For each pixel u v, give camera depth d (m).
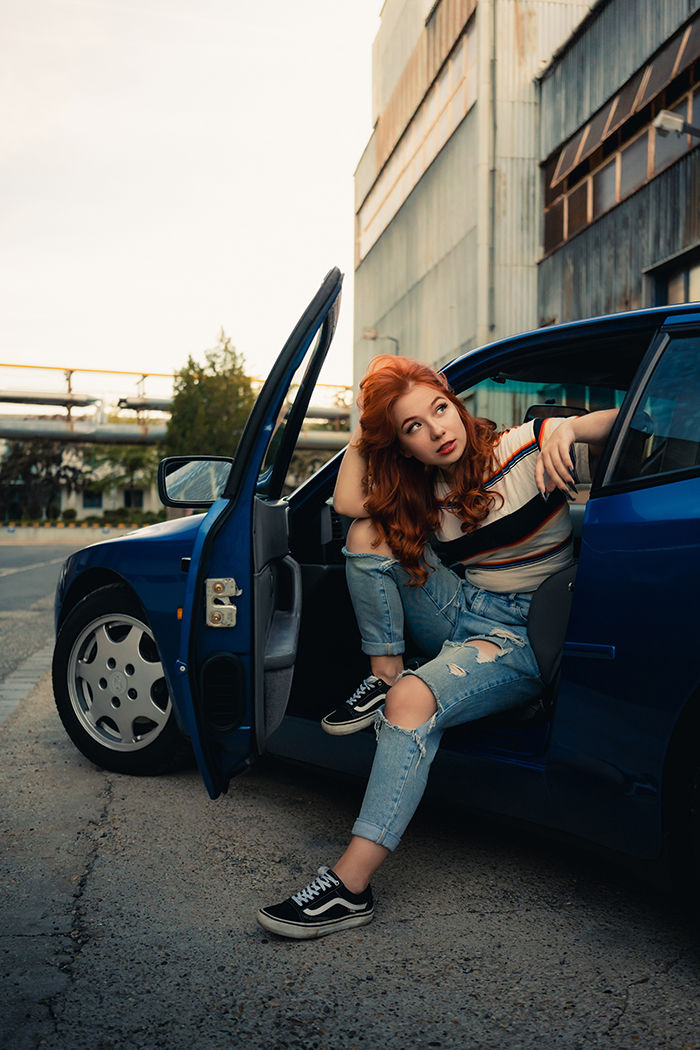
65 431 41.56
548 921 2.13
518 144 19.62
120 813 2.82
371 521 2.29
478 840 2.64
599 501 2.04
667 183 14.27
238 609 2.28
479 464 2.22
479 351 2.56
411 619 2.38
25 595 11.45
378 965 1.92
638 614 1.90
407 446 2.16
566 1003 1.77
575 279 17.91
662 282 15.01
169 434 43.78
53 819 2.77
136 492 60.91
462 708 2.12
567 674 2.03
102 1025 1.68
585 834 2.04
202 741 2.23
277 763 3.36
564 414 2.83
